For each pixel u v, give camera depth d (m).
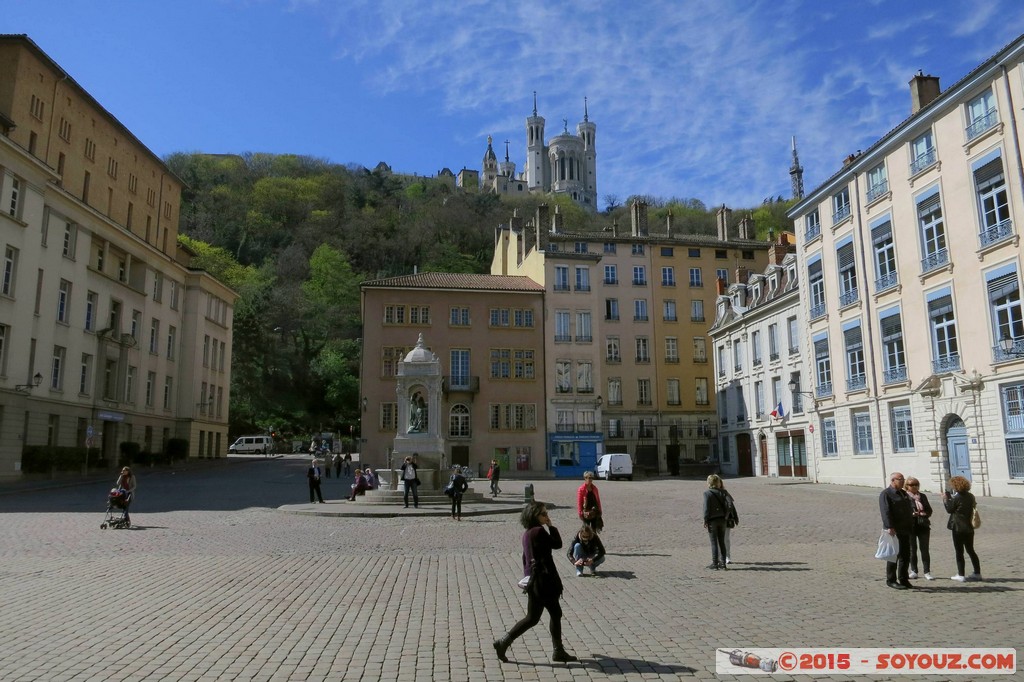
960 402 28.67
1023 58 25.95
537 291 54.25
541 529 7.22
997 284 27.22
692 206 115.00
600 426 53.56
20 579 11.34
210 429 60.62
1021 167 25.98
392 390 50.97
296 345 97.50
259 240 118.06
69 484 34.50
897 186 32.84
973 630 8.11
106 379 46.22
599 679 6.50
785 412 43.41
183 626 8.43
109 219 45.72
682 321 61.47
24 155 36.25
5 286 35.50
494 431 52.03
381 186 133.00
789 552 14.48
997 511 22.12
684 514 22.67
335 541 16.30
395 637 7.95
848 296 36.53
